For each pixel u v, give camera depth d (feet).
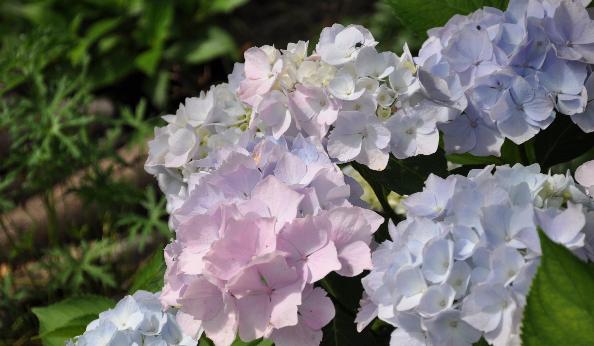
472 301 2.50
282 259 2.59
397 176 3.12
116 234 5.75
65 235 5.93
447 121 3.01
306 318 2.67
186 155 3.24
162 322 2.95
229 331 2.66
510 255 2.50
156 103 7.92
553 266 2.43
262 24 8.81
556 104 2.99
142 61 7.84
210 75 8.26
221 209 2.70
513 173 2.70
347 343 2.93
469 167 3.32
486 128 3.04
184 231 2.72
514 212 2.53
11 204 5.36
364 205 2.95
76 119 5.24
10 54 5.74
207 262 2.62
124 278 5.50
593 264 2.47
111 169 5.50
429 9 3.45
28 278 5.55
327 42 3.10
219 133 3.24
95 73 8.02
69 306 3.67
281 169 2.81
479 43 3.00
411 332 2.61
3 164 5.44
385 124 2.98
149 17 8.20
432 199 2.74
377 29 6.77
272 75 3.07
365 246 2.70
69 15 8.54
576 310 2.46
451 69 3.02
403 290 2.58
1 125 5.36
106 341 2.91
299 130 3.06
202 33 8.31
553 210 2.58
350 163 3.24
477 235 2.57
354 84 2.97
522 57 2.97
